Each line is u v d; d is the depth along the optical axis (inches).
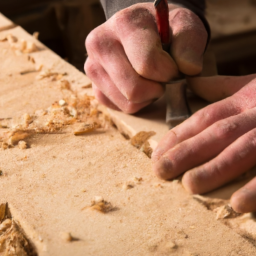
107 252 18.7
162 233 19.2
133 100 22.3
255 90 21.5
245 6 54.1
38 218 19.7
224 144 20.4
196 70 22.2
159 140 22.4
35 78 26.6
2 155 22.3
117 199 20.3
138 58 21.7
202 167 20.1
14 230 19.7
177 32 22.5
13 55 28.3
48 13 42.3
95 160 21.9
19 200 20.4
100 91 23.6
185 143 20.6
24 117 24.0
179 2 24.5
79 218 19.7
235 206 19.2
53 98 25.3
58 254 18.7
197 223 19.4
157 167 20.6
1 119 24.1
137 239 19.0
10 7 41.7
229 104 21.5
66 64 27.3
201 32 22.8
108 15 25.0
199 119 21.2
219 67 45.6
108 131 23.5
